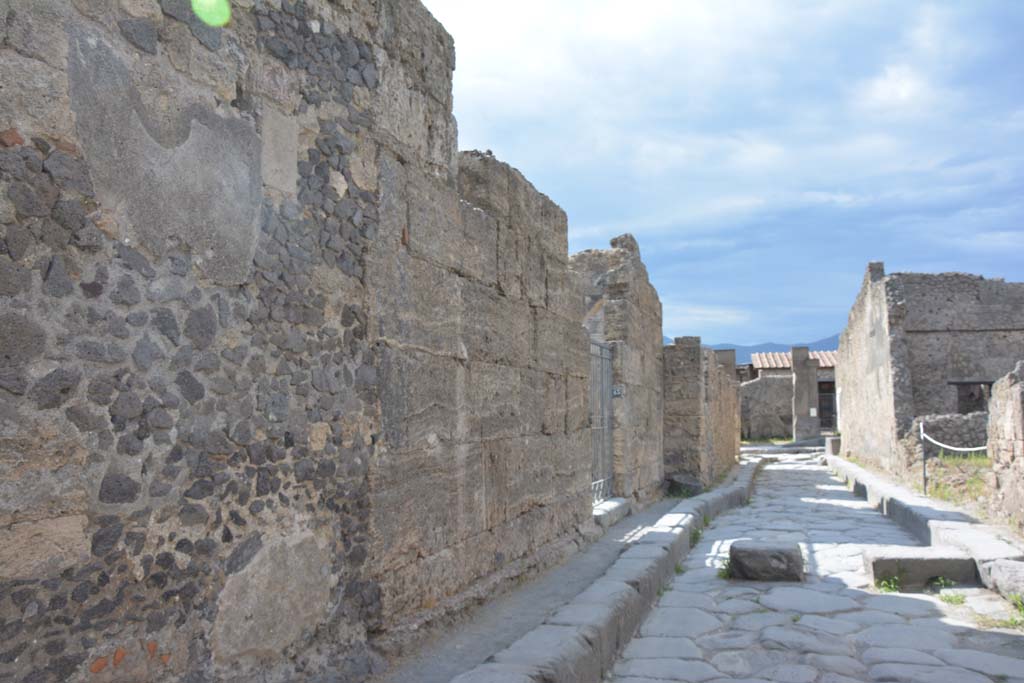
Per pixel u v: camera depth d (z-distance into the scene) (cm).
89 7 249
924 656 455
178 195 277
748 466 2019
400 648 384
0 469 217
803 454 2672
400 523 399
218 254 294
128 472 254
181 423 275
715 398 1605
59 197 236
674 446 1306
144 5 269
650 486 1131
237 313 302
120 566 251
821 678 423
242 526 300
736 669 441
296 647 325
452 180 477
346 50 376
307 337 339
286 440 324
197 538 280
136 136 262
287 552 321
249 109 314
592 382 903
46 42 234
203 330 286
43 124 232
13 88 225
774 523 1029
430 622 419
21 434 223
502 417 545
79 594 238
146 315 263
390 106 408
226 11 306
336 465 353
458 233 482
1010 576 568
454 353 470
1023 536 743
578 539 695
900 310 1662
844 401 2412
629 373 1012
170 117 276
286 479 323
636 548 674
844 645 481
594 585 524
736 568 671
